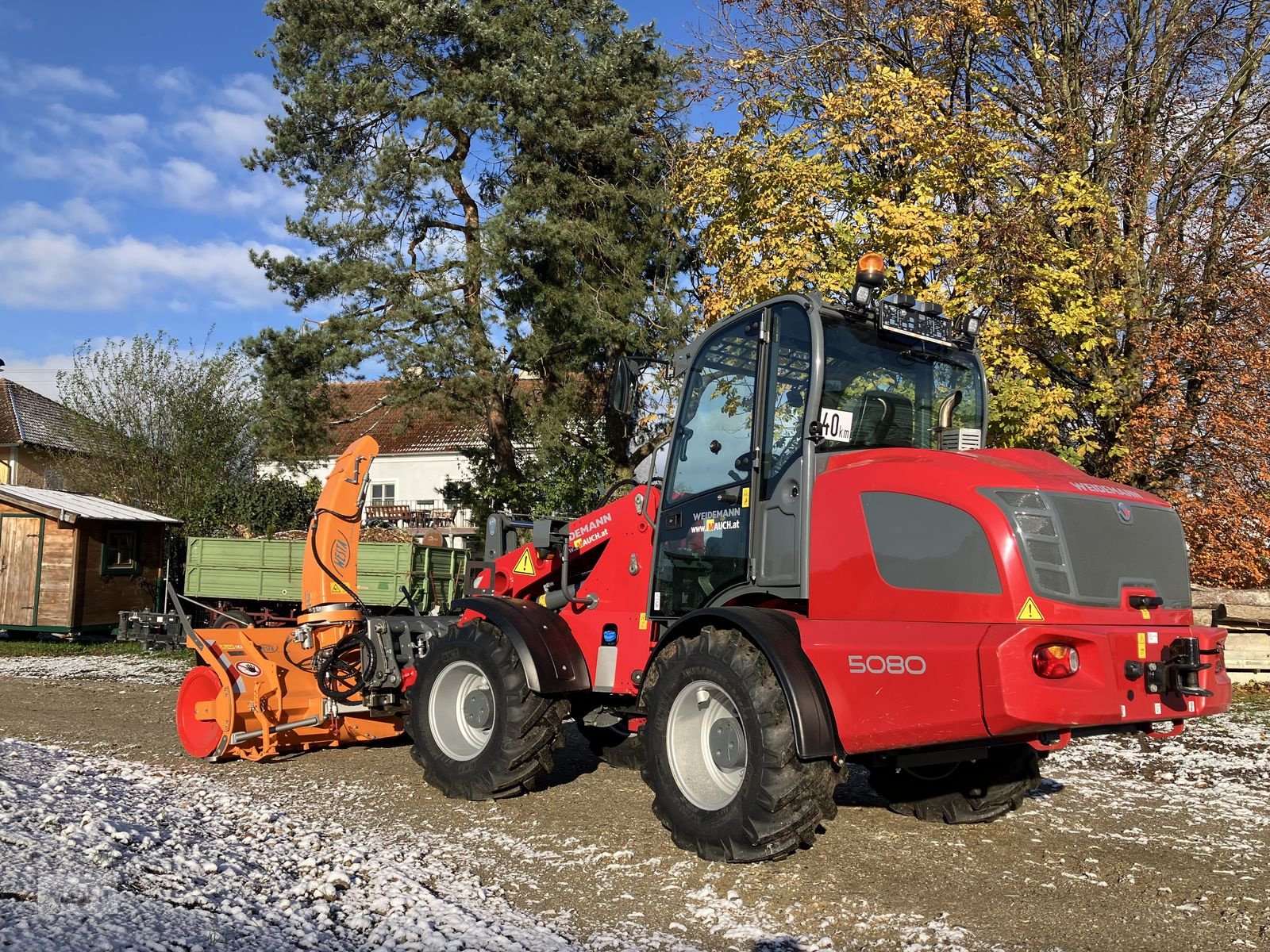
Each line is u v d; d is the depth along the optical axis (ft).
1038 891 14.87
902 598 14.92
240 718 22.90
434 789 20.65
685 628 17.07
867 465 15.88
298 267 62.54
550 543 21.52
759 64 50.14
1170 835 18.12
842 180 43.55
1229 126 48.65
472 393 58.85
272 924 11.98
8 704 32.73
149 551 63.31
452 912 13.07
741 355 18.02
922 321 18.26
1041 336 44.50
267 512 72.28
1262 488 41.34
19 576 58.49
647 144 62.59
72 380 74.79
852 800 20.85
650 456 20.30
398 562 47.24
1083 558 14.33
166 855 14.12
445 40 62.44
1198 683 14.42
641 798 20.20
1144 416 43.39
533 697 19.38
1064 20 51.42
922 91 44.06
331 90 61.16
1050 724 13.32
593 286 61.31
